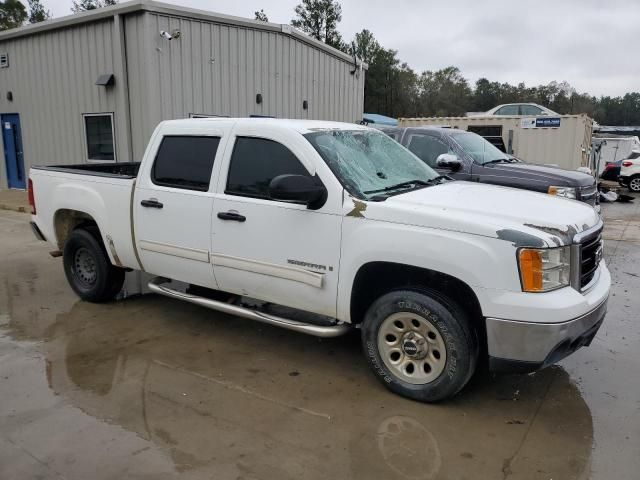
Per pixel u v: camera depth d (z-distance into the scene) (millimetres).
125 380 4207
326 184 4008
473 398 3992
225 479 3035
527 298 3383
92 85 12773
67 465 3141
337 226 3947
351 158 4301
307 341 5023
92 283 5965
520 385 4215
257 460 3211
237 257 4473
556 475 3109
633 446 3410
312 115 16047
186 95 12117
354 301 4023
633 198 18594
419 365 3889
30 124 14672
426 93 74000
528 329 3398
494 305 3449
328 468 3145
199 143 4785
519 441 3445
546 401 3971
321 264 4047
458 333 3637
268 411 3770
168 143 4984
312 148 4145
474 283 3488
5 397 3920
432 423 3639
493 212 3703
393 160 4742
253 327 5363
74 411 3734
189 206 4715
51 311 5762
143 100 11750
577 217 3889
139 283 6762
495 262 3428
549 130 15719
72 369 4391
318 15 48344
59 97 13672
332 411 3779
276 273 4273
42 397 3924
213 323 5461
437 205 3781
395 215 3732
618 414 3803
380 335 3973
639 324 5602
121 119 12250
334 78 16906
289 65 14734
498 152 8883
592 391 4137
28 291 6461
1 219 11547
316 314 4438
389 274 4082
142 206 5047
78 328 5285
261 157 4391
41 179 6105
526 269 3387
